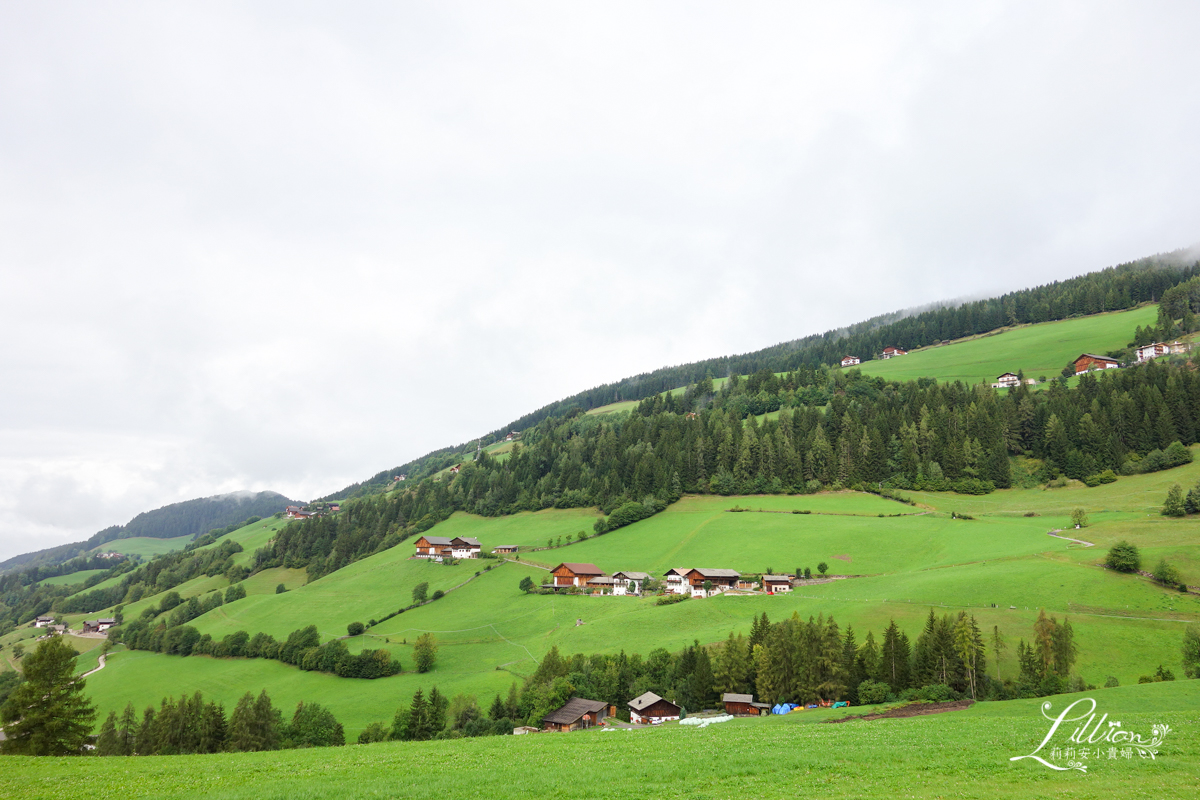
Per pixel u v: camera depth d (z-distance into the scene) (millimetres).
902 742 42031
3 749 56969
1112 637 92062
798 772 34625
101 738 93688
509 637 136875
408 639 143750
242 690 127250
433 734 87312
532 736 53938
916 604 111812
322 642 147875
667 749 43250
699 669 92750
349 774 38469
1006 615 102688
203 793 33938
